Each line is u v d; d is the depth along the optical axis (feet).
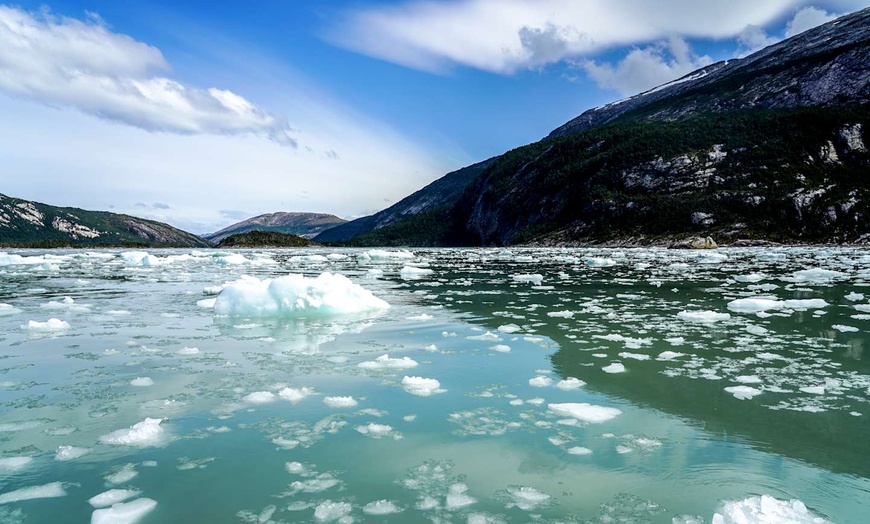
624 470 11.42
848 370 18.94
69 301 36.40
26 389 16.94
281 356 21.50
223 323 29.09
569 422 14.25
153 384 17.57
